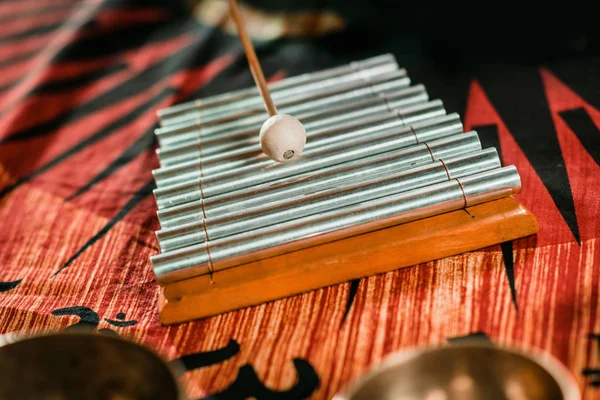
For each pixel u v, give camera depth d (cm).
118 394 51
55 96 88
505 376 49
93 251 67
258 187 62
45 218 72
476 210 60
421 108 66
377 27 91
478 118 75
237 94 72
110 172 76
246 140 67
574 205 62
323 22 92
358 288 58
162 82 88
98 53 94
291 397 53
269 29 94
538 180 66
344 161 63
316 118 68
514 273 58
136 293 62
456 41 87
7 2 115
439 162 61
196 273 59
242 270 59
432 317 56
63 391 52
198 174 65
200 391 54
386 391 49
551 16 86
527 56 83
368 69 73
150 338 58
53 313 61
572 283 56
